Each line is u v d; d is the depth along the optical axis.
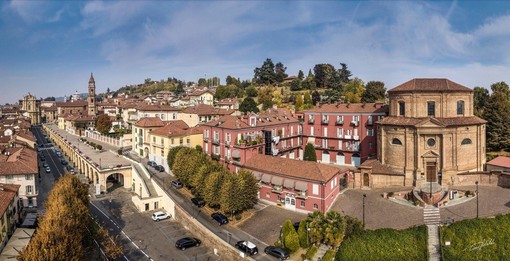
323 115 101.44
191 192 80.38
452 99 73.50
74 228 47.69
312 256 50.34
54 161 132.62
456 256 47.34
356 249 49.44
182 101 194.00
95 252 55.72
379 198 67.06
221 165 78.25
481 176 69.25
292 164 70.12
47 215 51.78
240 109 148.88
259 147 87.50
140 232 66.75
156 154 103.81
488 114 91.50
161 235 65.38
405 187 71.81
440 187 66.69
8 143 112.31
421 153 71.38
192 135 101.69
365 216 59.06
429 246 49.62
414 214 58.09
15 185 67.25
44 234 43.12
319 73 198.12
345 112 96.81
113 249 53.09
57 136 168.38
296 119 105.56
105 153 119.44
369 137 93.31
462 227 51.25
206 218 67.38
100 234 54.84
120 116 184.25
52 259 39.06
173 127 102.50
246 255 52.50
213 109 134.12
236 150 83.25
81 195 63.09
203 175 71.81
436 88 73.56
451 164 71.00
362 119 94.25
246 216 66.56
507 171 71.00
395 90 76.69
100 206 81.75
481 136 74.94
